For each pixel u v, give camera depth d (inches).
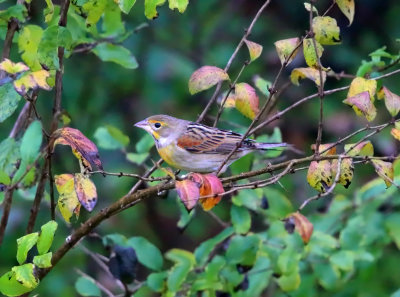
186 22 647.1
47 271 294.7
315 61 277.6
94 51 364.2
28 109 329.4
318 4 642.2
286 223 326.6
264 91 368.5
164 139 392.2
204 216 601.0
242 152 362.6
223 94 373.1
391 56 329.1
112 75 616.4
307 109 620.4
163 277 354.6
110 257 337.4
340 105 619.5
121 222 602.5
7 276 266.7
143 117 617.9
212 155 391.2
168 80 620.4
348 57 633.0
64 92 589.0
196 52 644.7
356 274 463.8
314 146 282.4
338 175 263.7
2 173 278.1
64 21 297.3
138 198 281.1
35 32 307.9
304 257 391.2
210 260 378.6
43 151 266.1
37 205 299.9
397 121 274.8
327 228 406.9
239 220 357.4
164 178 268.5
